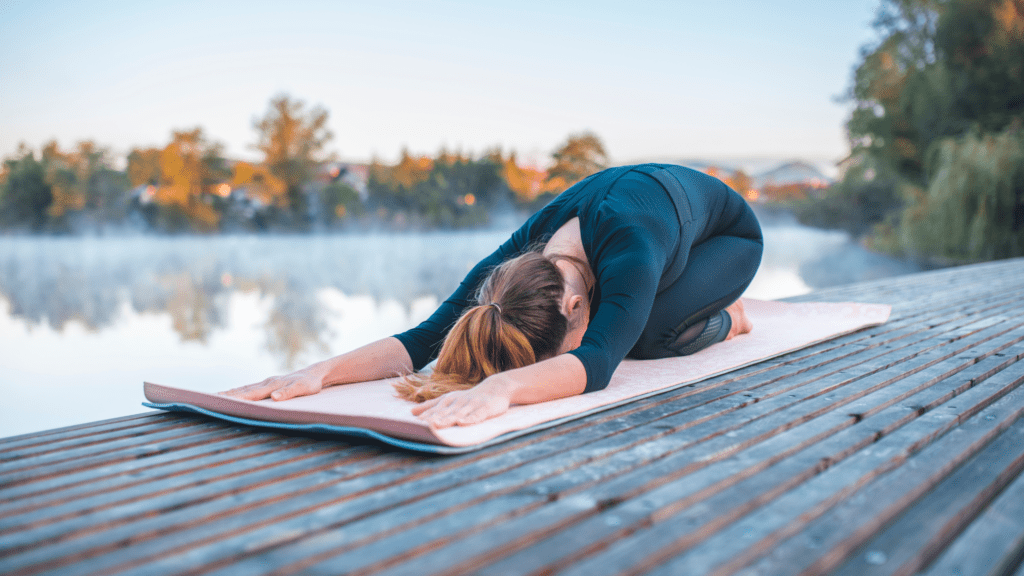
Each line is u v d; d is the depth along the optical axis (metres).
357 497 0.92
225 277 23.31
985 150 13.22
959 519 0.85
